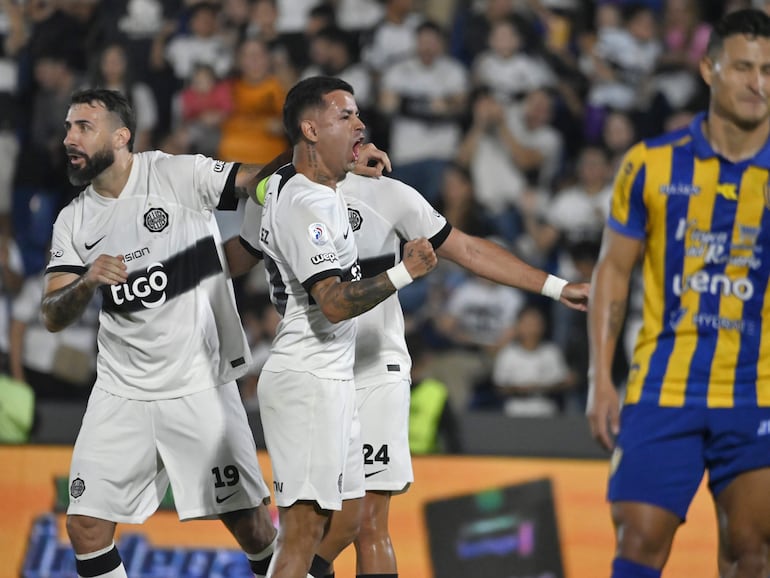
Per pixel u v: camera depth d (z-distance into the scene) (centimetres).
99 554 1711
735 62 1361
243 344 1777
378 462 1775
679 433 1404
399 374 1800
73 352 3152
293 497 1555
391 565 1781
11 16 3809
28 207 3519
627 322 3098
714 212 1389
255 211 1730
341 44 3734
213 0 3800
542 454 2450
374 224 1772
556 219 3419
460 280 3269
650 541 1388
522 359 3131
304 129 1570
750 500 1391
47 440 2572
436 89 3634
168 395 1728
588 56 3794
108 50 3641
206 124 3562
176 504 1741
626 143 3550
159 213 1728
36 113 3647
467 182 3378
